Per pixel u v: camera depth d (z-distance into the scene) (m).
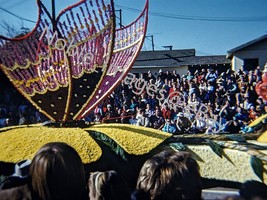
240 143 3.34
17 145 3.49
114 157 3.53
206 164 3.36
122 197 2.27
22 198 2.07
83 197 2.18
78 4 4.01
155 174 2.04
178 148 3.48
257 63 23.36
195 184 2.01
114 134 3.65
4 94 12.66
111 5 3.94
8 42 4.21
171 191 1.99
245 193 1.61
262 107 9.28
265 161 3.01
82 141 3.50
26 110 11.74
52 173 2.03
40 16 4.15
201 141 3.52
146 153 3.49
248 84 12.66
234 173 3.20
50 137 3.57
